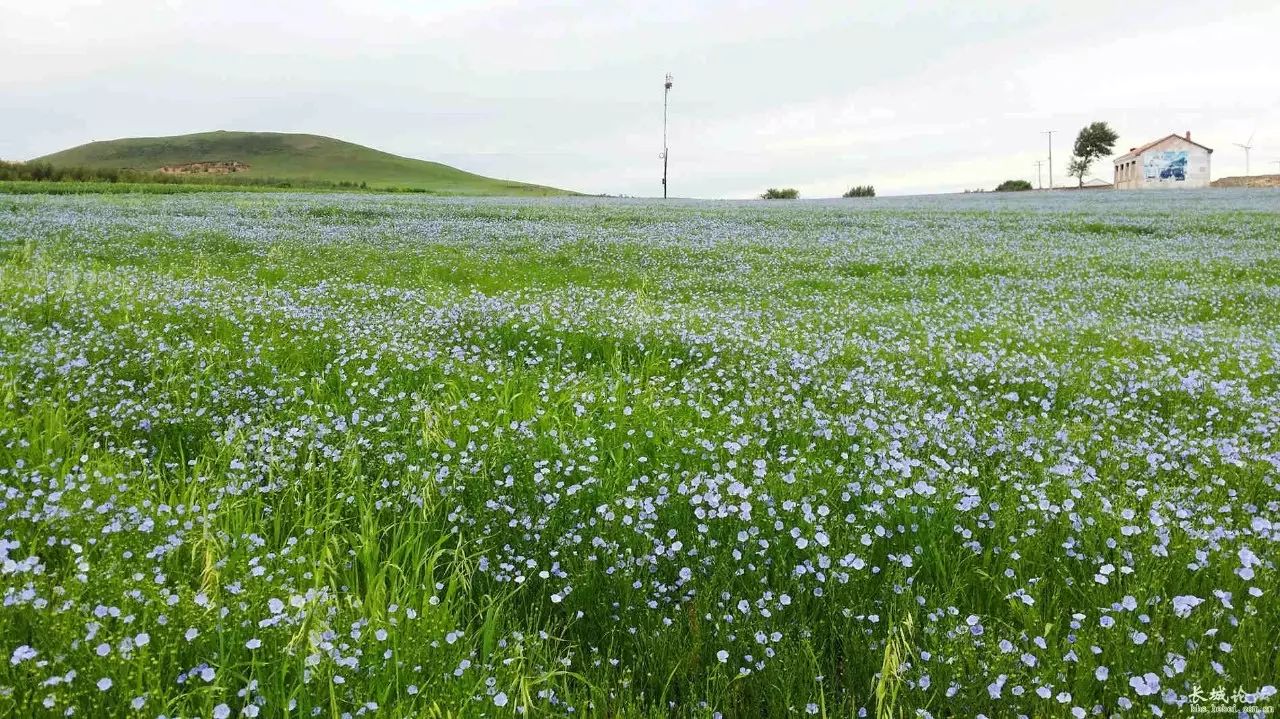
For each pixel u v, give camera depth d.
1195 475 5.71
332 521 4.55
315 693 3.09
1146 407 8.26
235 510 4.61
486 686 3.17
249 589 3.65
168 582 3.89
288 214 32.31
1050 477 5.46
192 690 3.01
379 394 7.47
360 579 4.25
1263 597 3.82
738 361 9.31
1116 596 3.95
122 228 24.20
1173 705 3.18
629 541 4.46
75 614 3.21
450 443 5.63
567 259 20.98
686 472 5.11
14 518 4.22
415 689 3.03
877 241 26.73
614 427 6.26
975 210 43.00
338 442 5.86
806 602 4.01
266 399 7.11
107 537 4.10
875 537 4.43
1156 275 19.86
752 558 4.33
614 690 3.41
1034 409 8.24
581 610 4.02
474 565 4.29
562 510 4.84
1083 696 3.29
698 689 3.48
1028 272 20.11
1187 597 3.53
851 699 3.32
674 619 3.81
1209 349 10.93
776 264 20.89
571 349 9.85
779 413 6.79
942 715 3.34
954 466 5.61
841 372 8.72
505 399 7.01
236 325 10.09
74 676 2.90
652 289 16.27
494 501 4.78
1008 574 4.11
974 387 8.55
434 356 8.59
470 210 37.69
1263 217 35.72
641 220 33.81
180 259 18.45
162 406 6.50
